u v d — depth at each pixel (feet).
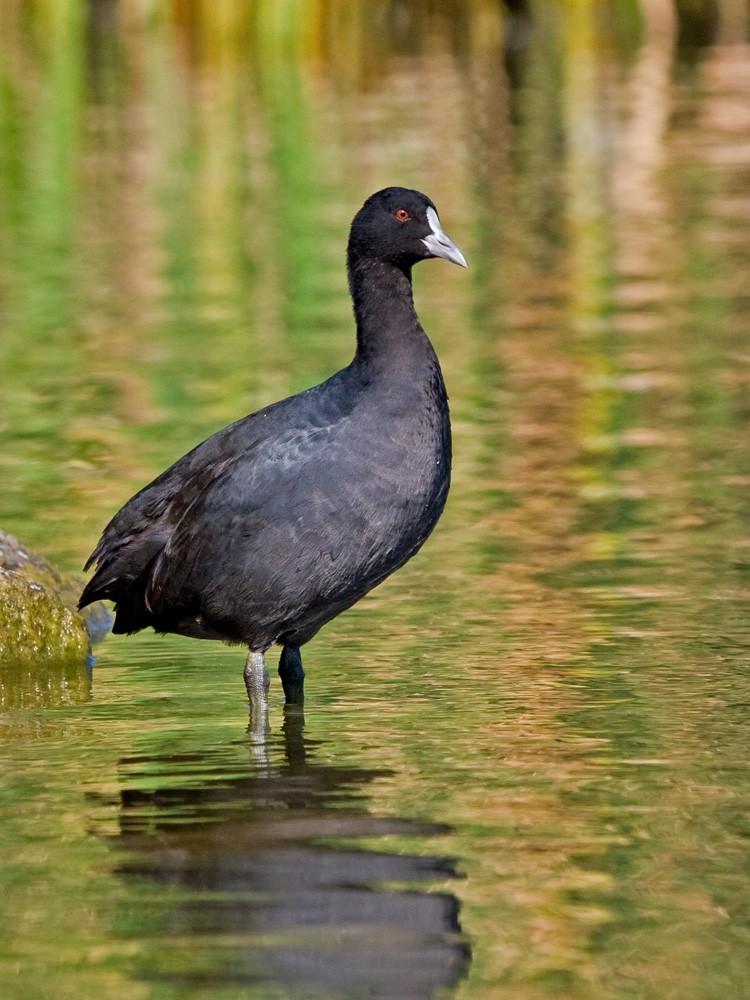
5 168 110.93
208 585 35.65
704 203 98.22
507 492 51.80
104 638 41.68
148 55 151.94
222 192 102.89
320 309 77.92
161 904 23.79
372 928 22.89
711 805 27.22
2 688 36.78
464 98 132.46
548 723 31.99
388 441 34.83
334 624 39.96
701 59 148.05
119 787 29.04
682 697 33.37
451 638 38.32
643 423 59.36
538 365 67.41
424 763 29.86
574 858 25.13
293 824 26.84
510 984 21.33
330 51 156.76
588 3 173.78
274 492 34.68
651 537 46.55
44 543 46.68
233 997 21.06
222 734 32.40
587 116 124.47
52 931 22.99
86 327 75.36
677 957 21.91
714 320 73.97
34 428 59.62
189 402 62.23
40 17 152.66
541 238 91.56
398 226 36.32
